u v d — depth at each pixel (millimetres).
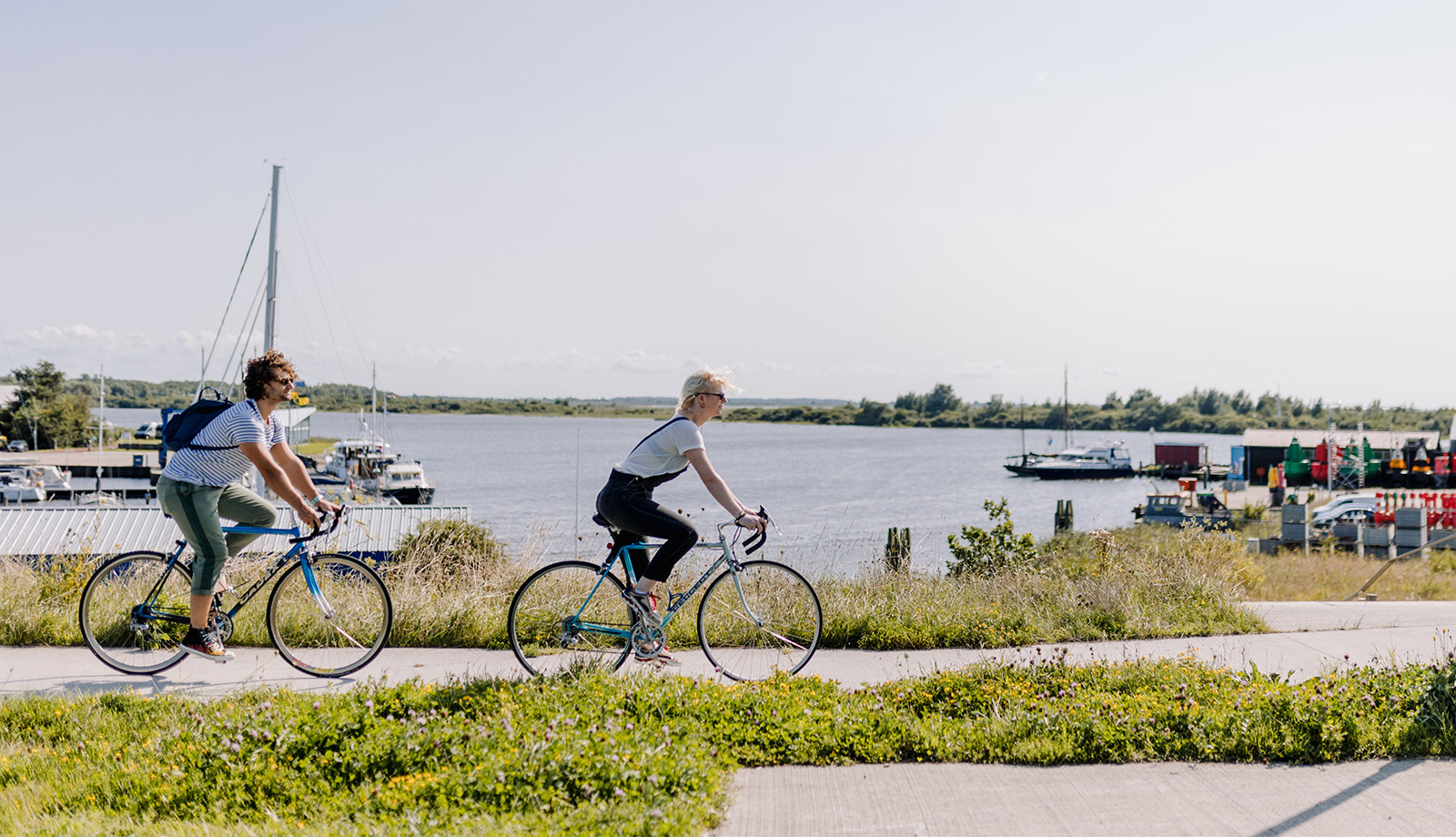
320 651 5543
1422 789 3715
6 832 3254
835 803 3623
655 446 5039
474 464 120875
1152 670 5258
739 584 5477
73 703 4562
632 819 3217
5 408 112438
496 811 3359
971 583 8719
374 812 3387
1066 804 3609
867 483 86188
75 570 7000
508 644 6070
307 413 82375
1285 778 3865
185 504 5098
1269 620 7473
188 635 5242
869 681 5516
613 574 5441
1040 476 93438
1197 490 69125
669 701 4418
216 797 3543
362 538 13719
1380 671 5082
